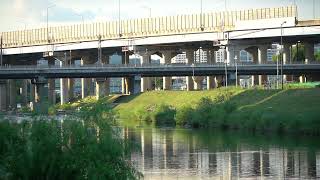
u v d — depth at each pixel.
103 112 53.00
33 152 49.22
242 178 76.62
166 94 198.25
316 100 147.00
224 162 89.19
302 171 80.81
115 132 52.53
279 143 109.06
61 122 51.75
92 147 50.31
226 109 149.12
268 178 76.31
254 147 104.38
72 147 50.62
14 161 49.47
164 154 98.31
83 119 52.53
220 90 180.38
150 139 119.94
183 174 79.81
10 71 194.62
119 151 50.81
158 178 76.94
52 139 50.16
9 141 50.97
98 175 48.94
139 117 177.62
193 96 185.50
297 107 144.25
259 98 160.88
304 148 101.81
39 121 52.00
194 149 103.69
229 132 132.12
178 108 173.75
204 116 149.12
